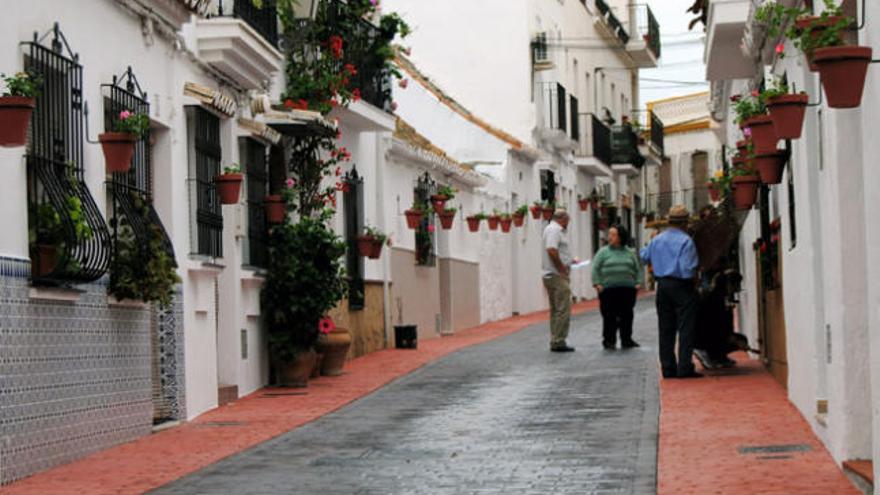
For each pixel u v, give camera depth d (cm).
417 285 3278
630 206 6825
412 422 1748
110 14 1571
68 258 1349
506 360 2575
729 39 1952
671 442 1464
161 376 1748
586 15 5659
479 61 4700
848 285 1204
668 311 2125
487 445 1521
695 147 7644
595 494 1194
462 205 3794
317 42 2452
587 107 5675
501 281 4312
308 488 1270
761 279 2178
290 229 2211
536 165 4803
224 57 1923
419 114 3903
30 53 1336
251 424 1752
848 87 944
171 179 1770
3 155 1255
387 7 4725
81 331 1437
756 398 1800
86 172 1481
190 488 1275
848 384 1208
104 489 1258
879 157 988
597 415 1742
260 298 2200
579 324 3628
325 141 2428
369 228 2772
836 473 1216
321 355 2342
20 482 1278
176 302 1769
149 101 1697
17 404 1274
